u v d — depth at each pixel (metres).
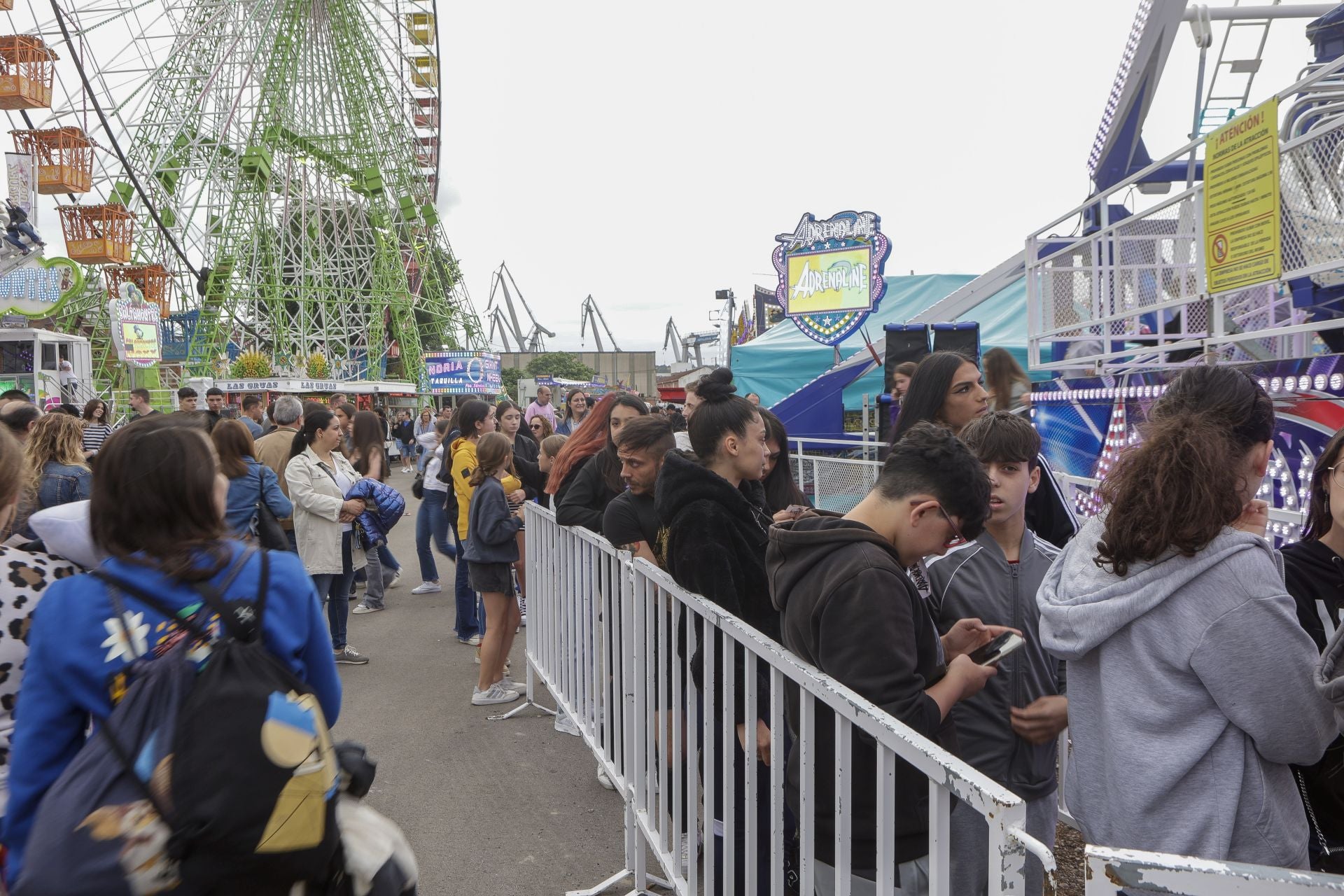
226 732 1.43
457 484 6.56
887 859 1.44
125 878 1.35
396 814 3.81
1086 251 5.81
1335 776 1.74
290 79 50.19
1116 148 7.51
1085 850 0.93
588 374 117.38
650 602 2.87
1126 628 1.64
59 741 1.56
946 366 3.00
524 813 3.81
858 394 11.75
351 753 1.80
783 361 13.04
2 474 1.89
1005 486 2.28
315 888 1.53
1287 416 3.64
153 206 39.03
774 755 1.88
